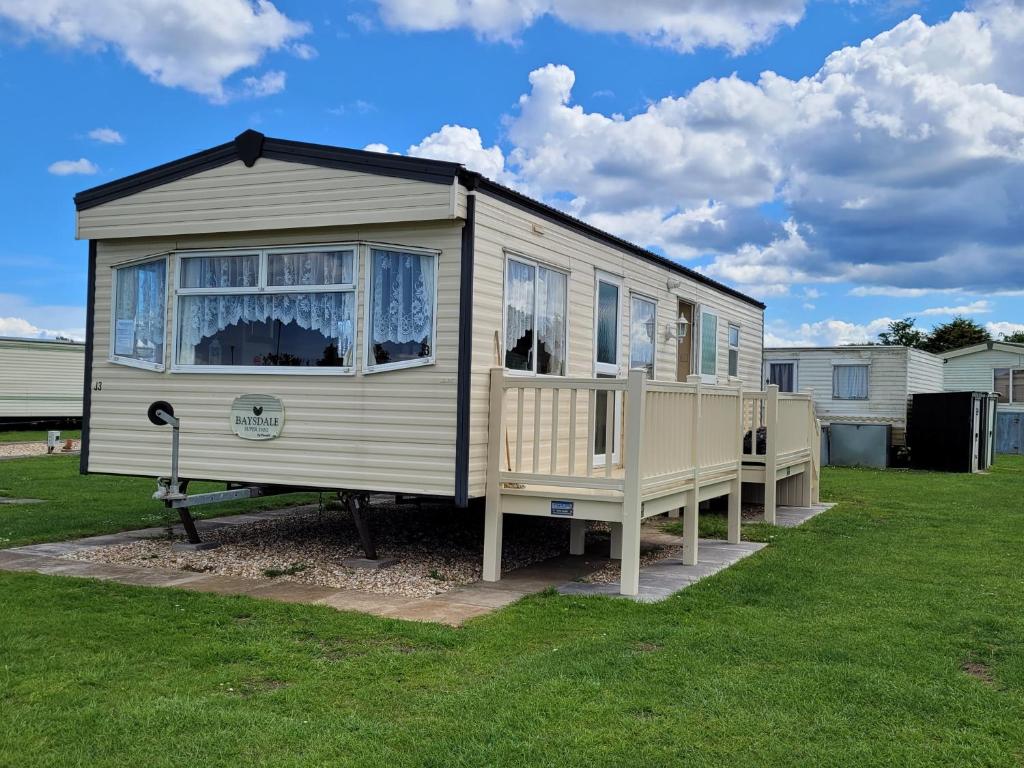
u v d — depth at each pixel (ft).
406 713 13.15
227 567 24.50
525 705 13.38
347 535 29.91
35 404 96.58
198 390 26.66
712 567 26.04
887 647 16.79
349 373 24.40
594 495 22.80
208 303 26.73
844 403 74.79
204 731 12.29
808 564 26.07
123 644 16.51
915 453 68.64
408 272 23.94
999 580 23.57
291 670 15.12
